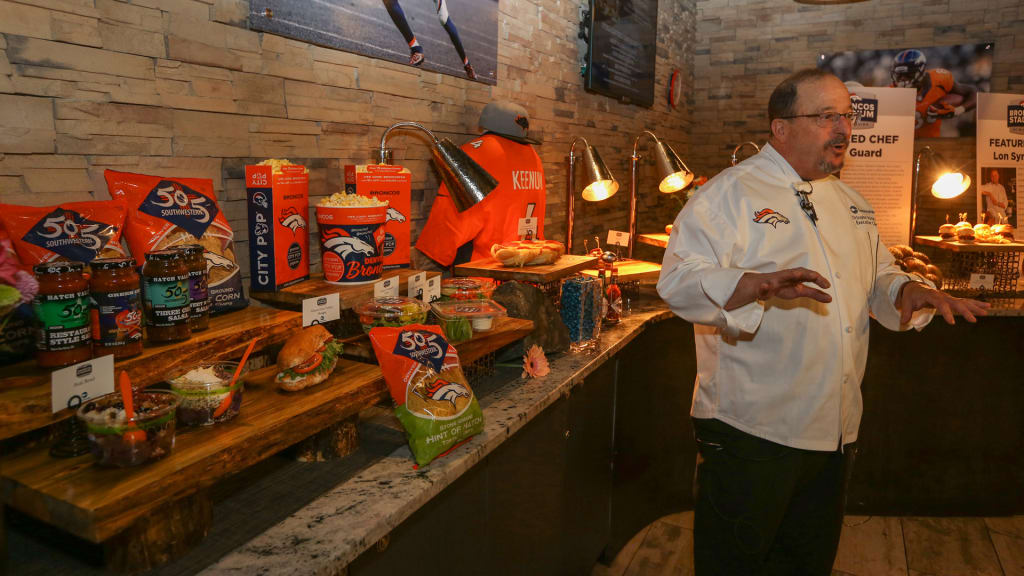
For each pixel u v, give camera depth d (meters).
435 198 2.14
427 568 1.23
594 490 2.13
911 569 2.45
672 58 4.45
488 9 2.34
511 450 1.53
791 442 1.60
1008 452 2.81
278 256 1.37
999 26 4.22
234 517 1.01
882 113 3.86
